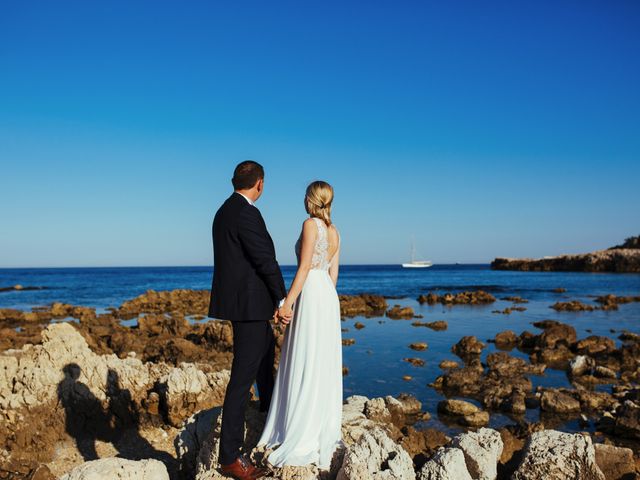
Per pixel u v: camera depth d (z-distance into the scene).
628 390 12.59
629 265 96.69
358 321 26.53
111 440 7.46
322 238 4.62
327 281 4.73
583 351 17.98
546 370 15.44
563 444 4.89
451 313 30.77
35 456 6.84
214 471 4.61
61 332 8.39
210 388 8.34
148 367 8.84
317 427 4.55
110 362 8.35
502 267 142.88
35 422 7.08
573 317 28.23
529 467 4.88
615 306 33.84
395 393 12.41
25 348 8.37
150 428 7.89
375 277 97.94
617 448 5.64
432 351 17.67
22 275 123.19
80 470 4.26
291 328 4.69
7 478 6.39
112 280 92.56
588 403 11.34
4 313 28.78
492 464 5.04
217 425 5.18
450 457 4.68
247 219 4.31
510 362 15.54
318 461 4.38
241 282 4.36
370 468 4.23
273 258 4.35
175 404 7.94
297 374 4.58
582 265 104.38
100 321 24.02
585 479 4.73
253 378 4.52
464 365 15.45
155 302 39.28
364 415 6.14
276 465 4.37
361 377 13.90
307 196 4.77
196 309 35.78
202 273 147.88
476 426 10.08
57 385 7.43
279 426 4.68
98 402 7.61
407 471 4.44
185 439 5.82
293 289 4.48
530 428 9.24
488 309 33.31
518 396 11.38
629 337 20.55
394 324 25.19
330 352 4.68
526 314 30.00
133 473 4.35
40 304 40.97
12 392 7.43
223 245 4.40
